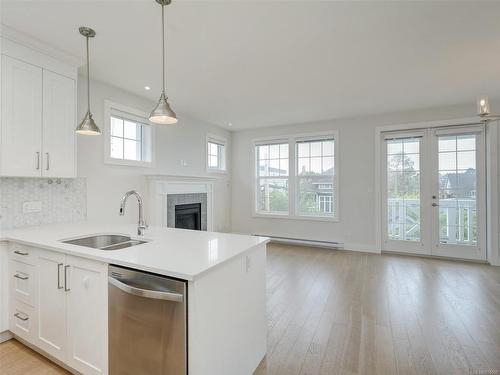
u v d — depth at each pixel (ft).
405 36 7.54
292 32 7.33
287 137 18.56
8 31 7.07
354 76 10.33
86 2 6.09
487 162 13.84
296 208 18.38
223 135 19.52
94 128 7.15
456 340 7.04
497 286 10.78
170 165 14.64
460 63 9.24
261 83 11.01
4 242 6.95
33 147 7.69
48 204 9.12
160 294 4.23
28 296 6.45
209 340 4.51
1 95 7.05
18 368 6.05
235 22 6.85
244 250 5.53
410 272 12.54
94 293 5.24
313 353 6.57
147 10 6.37
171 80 10.67
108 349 5.05
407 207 15.67
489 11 6.44
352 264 13.82
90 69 9.63
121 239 7.47
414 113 15.14
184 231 7.83
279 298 9.74
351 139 16.67
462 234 14.49
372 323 7.95
